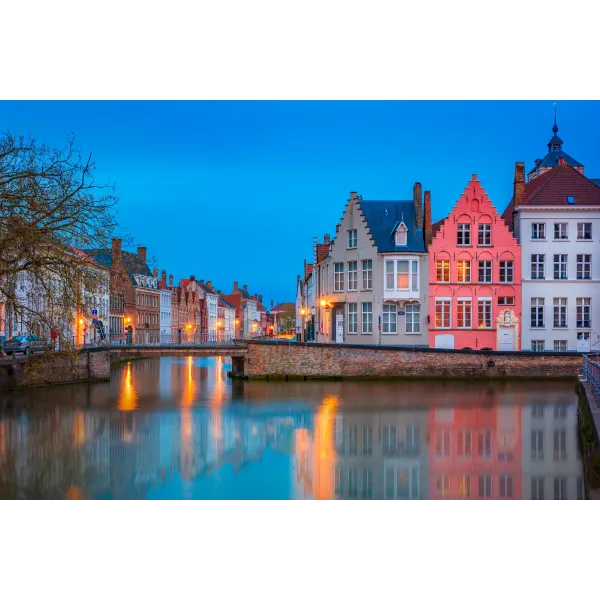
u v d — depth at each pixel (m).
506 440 26.25
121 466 22.06
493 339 53.94
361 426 29.47
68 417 32.22
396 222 55.91
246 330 188.00
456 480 20.34
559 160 61.28
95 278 26.06
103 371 49.44
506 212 61.44
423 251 54.03
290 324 168.88
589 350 53.97
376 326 54.50
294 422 30.59
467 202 54.16
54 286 25.47
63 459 23.09
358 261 55.62
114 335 72.88
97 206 25.06
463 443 25.77
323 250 66.38
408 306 54.31
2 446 25.27
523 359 46.97
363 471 21.52
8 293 24.45
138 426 29.70
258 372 49.09
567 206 53.81
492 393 40.19
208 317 140.25
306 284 79.31
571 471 21.33
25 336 46.84
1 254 23.11
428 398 38.22
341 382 46.84
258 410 34.31
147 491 19.11
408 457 23.41
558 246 54.12
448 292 54.06
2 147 23.91
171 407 35.53
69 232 24.27
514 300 54.00
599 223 54.16
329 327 58.75
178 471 21.45
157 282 105.25
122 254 26.52
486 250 54.09
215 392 42.28
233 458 23.31
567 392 40.41
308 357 48.47
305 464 22.45
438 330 53.88
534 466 22.03
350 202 56.44
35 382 44.16
